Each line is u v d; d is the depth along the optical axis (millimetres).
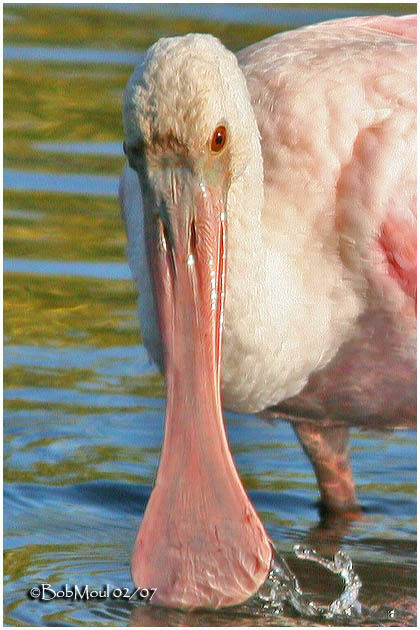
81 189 17734
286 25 21250
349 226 11633
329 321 11641
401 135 11781
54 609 10445
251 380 11016
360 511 12508
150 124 9406
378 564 11375
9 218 17172
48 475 12820
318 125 11711
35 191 17688
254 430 14070
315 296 11477
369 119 11797
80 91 19797
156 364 11133
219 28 21203
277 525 12195
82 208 17391
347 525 12297
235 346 10750
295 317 11266
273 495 12734
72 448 13305
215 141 9562
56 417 13805
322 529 12172
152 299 10781
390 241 11688
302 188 11578
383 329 11906
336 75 11930
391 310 11820
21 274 16156
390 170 11688
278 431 14055
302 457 13508
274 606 10430
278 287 11117
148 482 12750
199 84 9367
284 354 11180
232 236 10414
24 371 14555
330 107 11781
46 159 18406
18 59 20547
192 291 9828
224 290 9930
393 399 12336
